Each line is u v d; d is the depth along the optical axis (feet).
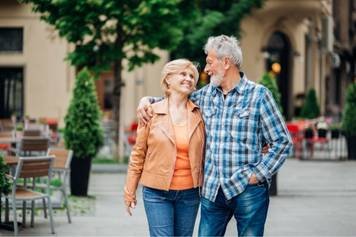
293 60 114.32
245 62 110.93
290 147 17.70
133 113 100.73
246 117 17.66
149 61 66.49
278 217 36.78
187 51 87.40
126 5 62.44
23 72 97.09
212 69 17.99
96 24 63.77
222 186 17.57
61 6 61.62
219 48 17.84
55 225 33.73
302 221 35.40
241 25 105.09
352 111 74.02
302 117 100.12
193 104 18.61
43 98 97.25
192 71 18.65
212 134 17.95
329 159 74.54
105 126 82.07
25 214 33.68
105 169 60.59
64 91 97.40
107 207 40.37
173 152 18.25
